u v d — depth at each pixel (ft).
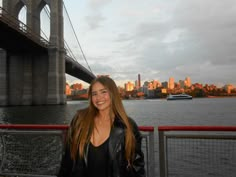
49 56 212.64
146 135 9.93
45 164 11.24
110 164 5.65
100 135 5.95
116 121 6.06
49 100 208.85
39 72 216.95
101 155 5.71
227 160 9.48
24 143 11.55
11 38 167.02
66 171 6.03
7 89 211.00
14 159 11.53
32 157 11.41
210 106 305.12
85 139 5.83
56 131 11.00
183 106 312.29
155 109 247.50
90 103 6.37
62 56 222.89
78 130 6.01
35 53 215.92
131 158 5.81
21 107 191.52
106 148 5.75
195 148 9.80
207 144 9.70
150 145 9.89
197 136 9.66
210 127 9.38
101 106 6.18
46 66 217.56
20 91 213.46
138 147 6.06
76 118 6.33
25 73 212.43
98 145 5.79
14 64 214.28
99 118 6.27
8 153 11.69
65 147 6.22
